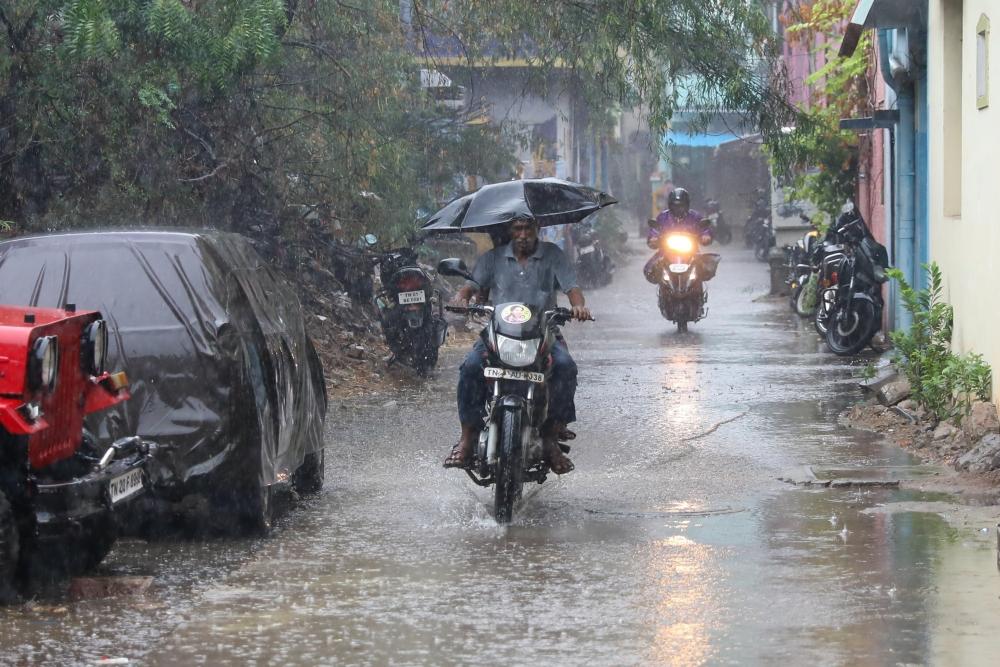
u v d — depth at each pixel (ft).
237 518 36.91
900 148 80.64
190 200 65.46
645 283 168.04
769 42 86.79
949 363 52.19
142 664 26.22
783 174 93.35
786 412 60.95
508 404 38.88
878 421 57.00
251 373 36.52
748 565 33.47
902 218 80.89
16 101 57.77
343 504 42.24
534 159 161.27
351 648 27.09
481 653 26.63
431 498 43.16
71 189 62.08
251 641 27.63
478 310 41.57
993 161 49.42
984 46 52.03
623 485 44.78
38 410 29.07
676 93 84.17
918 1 68.39
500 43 84.43
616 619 28.86
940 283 59.31
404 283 74.79
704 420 58.95
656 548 35.55
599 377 74.54
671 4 82.53
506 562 34.24
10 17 57.36
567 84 87.45
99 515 31.89
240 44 58.54
